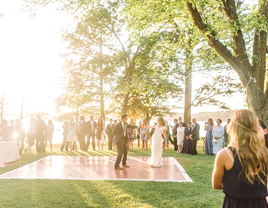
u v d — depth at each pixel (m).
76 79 20.17
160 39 17.41
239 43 9.60
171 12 9.77
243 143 1.75
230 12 9.16
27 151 11.90
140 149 13.00
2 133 10.44
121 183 5.63
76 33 19.78
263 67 9.95
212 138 10.94
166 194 4.85
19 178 6.13
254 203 1.74
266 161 1.74
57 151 11.94
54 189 5.12
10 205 4.21
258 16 9.52
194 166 7.93
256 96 9.20
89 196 4.69
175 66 18.61
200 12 10.33
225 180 1.81
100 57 18.98
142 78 18.53
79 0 8.97
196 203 4.32
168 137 13.00
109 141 12.70
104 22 19.48
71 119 11.73
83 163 8.40
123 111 21.69
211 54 12.86
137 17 10.04
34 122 11.45
